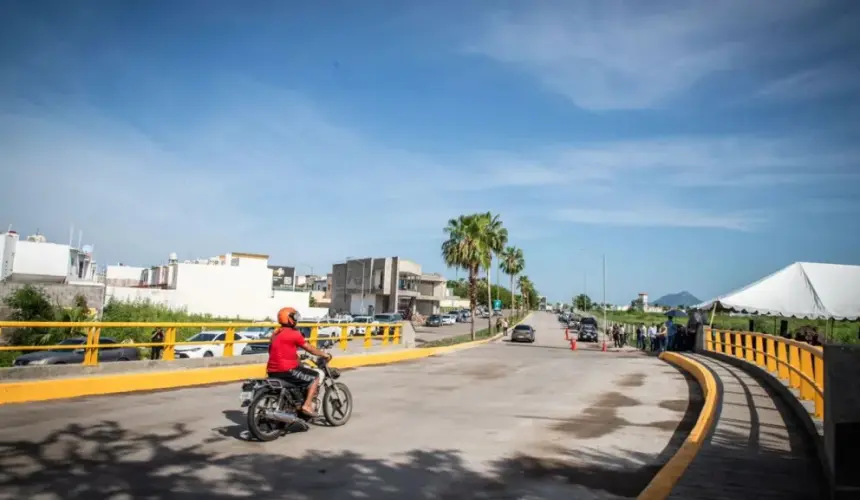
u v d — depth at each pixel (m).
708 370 17.50
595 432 9.80
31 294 34.78
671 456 8.21
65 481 6.38
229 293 68.88
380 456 7.94
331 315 73.25
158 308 53.88
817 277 22.53
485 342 48.41
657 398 13.78
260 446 8.30
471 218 52.16
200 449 8.02
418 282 94.88
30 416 9.67
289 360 9.12
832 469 5.34
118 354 22.34
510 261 99.62
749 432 8.80
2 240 48.09
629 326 60.03
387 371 19.50
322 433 9.30
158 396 12.37
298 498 6.13
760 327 35.62
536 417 11.12
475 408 12.09
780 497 5.88
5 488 6.07
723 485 6.25
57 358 19.11
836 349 5.36
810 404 9.68
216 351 28.48
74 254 57.00
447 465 7.57
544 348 41.19
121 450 7.77
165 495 6.08
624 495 6.47
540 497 6.35
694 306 28.80
